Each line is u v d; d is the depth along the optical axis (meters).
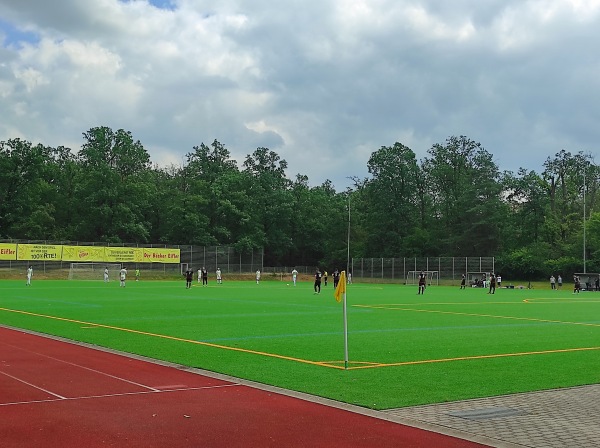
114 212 101.31
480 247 98.81
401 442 8.18
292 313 29.58
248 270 99.50
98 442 7.93
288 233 118.38
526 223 104.06
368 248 111.19
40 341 17.89
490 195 99.56
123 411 9.57
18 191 100.25
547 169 110.00
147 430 8.52
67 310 29.48
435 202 114.62
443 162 113.38
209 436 8.28
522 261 88.88
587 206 109.88
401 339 19.72
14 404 9.95
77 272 80.06
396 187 110.81
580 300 46.78
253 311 30.52
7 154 100.31
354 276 96.81
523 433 8.84
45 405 9.90
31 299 37.56
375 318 27.53
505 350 17.42
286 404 10.24
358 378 12.81
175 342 18.14
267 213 116.19
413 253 105.56
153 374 12.77
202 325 23.27
